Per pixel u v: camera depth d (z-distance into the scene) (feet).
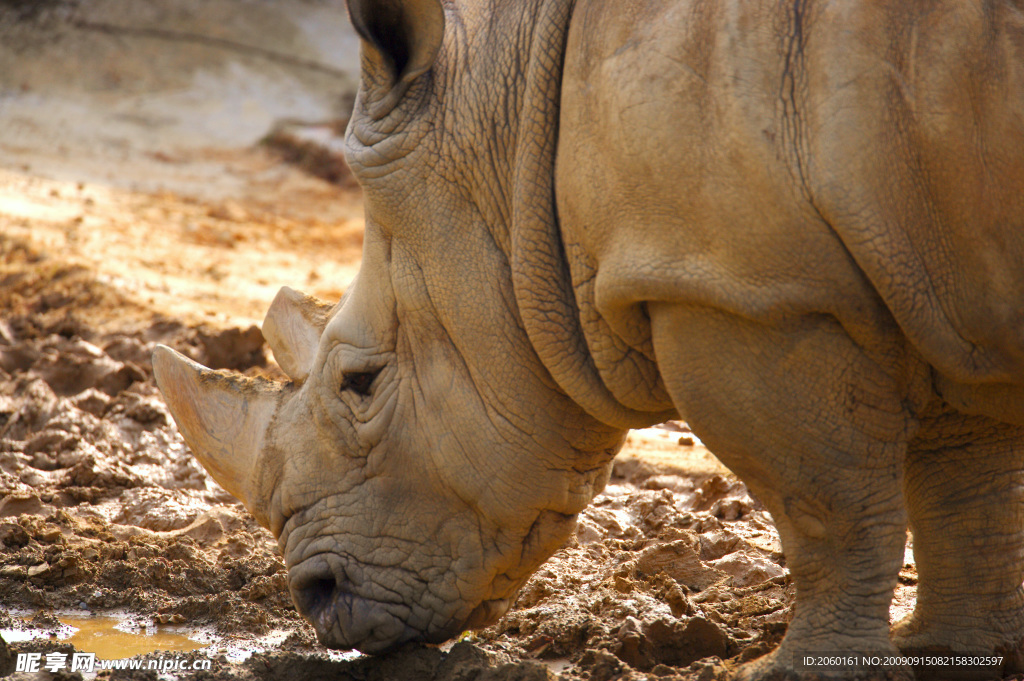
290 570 35.09
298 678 35.27
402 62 33.01
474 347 32.71
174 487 59.93
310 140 191.11
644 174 27.68
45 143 183.21
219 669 36.04
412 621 34.24
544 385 32.71
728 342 28.12
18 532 49.24
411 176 32.81
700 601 42.83
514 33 32.04
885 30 26.30
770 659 30.35
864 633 29.32
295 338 35.96
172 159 184.14
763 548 48.80
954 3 26.30
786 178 26.43
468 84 32.37
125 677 35.14
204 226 145.38
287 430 35.17
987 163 26.21
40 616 43.27
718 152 26.84
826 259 26.68
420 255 33.01
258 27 231.91
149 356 81.15
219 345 83.05
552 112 30.50
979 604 33.96
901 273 26.45
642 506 55.36
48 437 62.59
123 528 53.21
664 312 28.58
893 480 29.27
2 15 222.07
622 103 27.94
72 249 119.65
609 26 28.81
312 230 152.87
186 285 111.65
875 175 26.11
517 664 33.42
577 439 33.50
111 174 172.65
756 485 29.86
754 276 27.04
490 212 32.27
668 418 33.50
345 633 34.24
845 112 26.12
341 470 34.50
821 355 27.73
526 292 31.48
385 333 33.94
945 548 34.17
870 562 29.35
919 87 26.11
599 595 42.04
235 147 194.29
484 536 33.96
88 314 95.81
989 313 27.02
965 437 33.09
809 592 30.09
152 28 226.79
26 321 91.09
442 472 33.53
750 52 26.89
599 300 29.43
